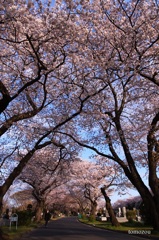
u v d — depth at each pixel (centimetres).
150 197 1062
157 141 1155
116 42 1188
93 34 1263
